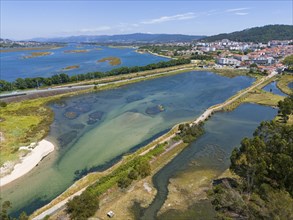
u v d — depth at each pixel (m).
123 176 57.91
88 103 127.12
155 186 56.69
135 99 132.25
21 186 59.34
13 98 132.38
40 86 159.75
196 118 100.50
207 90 150.88
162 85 165.38
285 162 44.75
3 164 67.12
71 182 60.56
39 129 91.88
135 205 50.28
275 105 116.00
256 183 47.84
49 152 75.19
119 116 105.19
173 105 120.69
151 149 71.81
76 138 84.69
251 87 151.50
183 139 78.06
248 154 48.75
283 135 53.91
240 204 43.62
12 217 49.44
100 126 94.88
